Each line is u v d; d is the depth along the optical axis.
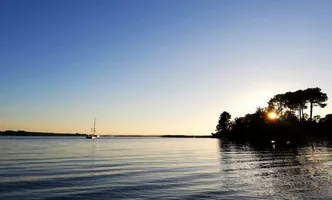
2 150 96.44
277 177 40.56
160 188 32.78
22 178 38.84
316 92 163.38
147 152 93.19
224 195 29.66
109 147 128.25
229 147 120.19
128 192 30.75
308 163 57.28
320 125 164.88
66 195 29.36
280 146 116.69
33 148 110.44
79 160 63.22
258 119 179.38
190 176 41.12
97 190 31.61
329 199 28.27
